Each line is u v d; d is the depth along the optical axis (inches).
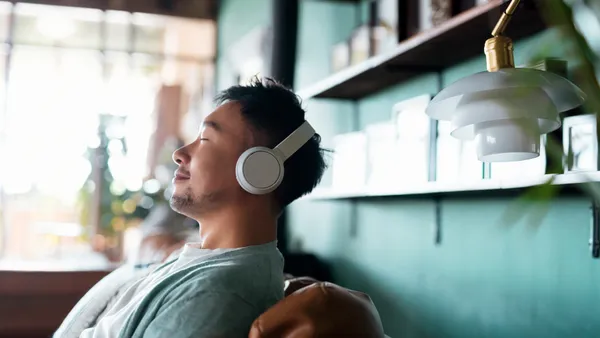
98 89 212.7
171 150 181.9
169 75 222.7
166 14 214.2
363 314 37.1
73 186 198.5
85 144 200.7
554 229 54.1
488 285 62.6
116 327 42.3
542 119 34.0
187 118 217.5
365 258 89.9
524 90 32.3
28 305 111.3
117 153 194.9
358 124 93.3
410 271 77.4
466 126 36.4
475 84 33.4
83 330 49.8
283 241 117.1
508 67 34.6
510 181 46.3
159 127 213.6
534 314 56.1
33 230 196.2
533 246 56.5
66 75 211.3
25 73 207.0
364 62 72.2
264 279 41.7
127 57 217.0
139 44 217.5
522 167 51.0
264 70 147.4
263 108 44.4
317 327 35.3
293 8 108.6
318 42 111.5
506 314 59.7
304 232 114.4
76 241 189.9
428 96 66.0
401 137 70.7
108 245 181.5
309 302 36.5
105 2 209.0
